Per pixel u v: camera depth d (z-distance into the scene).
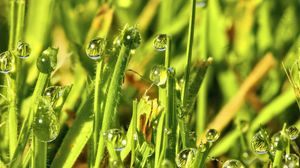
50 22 0.21
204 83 0.19
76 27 0.21
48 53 0.14
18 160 0.14
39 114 0.14
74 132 0.15
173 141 0.14
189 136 0.15
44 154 0.14
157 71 0.14
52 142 0.17
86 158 0.17
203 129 0.19
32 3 0.21
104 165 0.15
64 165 0.15
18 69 0.15
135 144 0.15
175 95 0.14
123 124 0.20
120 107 0.20
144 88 0.20
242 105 0.20
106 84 0.15
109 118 0.14
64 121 0.17
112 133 0.14
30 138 0.15
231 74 0.21
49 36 0.21
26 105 0.17
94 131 0.14
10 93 0.15
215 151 0.18
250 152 0.18
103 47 0.14
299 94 0.16
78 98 0.19
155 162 0.14
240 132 0.18
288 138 0.14
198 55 0.21
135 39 0.14
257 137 0.15
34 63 0.19
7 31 0.21
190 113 0.16
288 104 0.19
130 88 0.20
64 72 0.20
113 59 0.15
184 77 0.15
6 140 0.16
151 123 0.15
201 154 0.14
